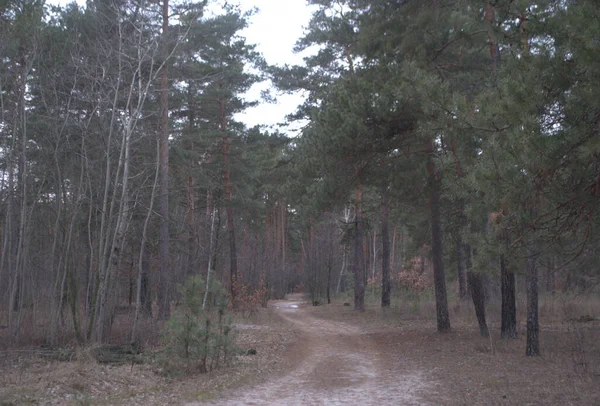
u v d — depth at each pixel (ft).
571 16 22.85
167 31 61.31
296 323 88.58
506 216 25.26
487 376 36.11
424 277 118.52
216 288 44.55
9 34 55.57
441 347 52.13
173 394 34.06
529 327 43.19
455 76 54.95
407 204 68.64
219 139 102.12
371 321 84.94
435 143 54.75
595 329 55.21
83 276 67.00
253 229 178.40
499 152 23.91
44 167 59.21
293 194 83.15
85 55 59.21
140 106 55.77
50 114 58.29
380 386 36.17
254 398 33.04
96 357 44.50
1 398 30.27
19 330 49.98
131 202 67.36
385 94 48.83
